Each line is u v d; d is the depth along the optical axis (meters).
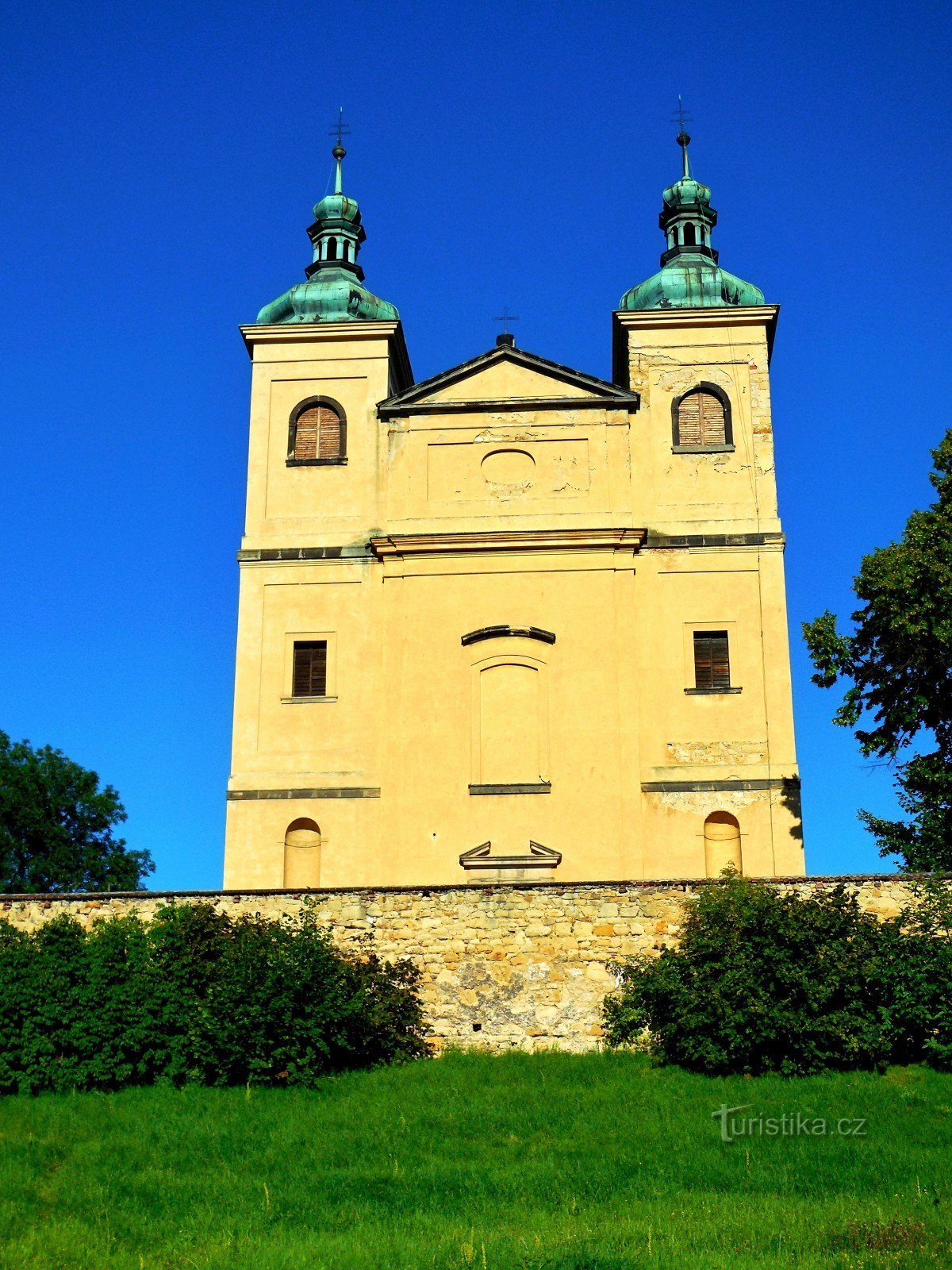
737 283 47.12
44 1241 22.05
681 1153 25.28
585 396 45.44
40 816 57.09
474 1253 21.06
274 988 29.72
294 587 44.59
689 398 45.69
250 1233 22.45
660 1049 29.84
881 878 31.67
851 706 39.75
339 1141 26.30
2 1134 26.91
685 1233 21.72
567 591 43.81
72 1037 29.58
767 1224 21.94
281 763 43.00
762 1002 28.88
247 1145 26.20
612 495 44.62
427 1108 27.72
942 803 38.75
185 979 30.50
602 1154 25.44
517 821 41.94
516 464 45.19
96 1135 26.91
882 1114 26.69
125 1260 21.38
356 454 45.75
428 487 45.16
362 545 44.72
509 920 31.86
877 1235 21.23
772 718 42.50
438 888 32.16
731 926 29.89
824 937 29.58
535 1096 28.23
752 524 44.19
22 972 30.12
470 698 43.09
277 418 46.38
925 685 39.12
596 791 42.03
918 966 29.28
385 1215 23.03
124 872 57.84
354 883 41.84
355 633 44.09
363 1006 30.17
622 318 46.16
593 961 31.45
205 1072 29.48
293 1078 29.22
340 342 46.91
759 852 41.44
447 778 42.44
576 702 42.78
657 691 42.88
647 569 43.97
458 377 45.91
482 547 44.16
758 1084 28.41
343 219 50.09
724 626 43.44
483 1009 31.41
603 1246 21.12
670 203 49.69
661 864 41.44
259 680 43.81
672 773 42.12
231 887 42.06
